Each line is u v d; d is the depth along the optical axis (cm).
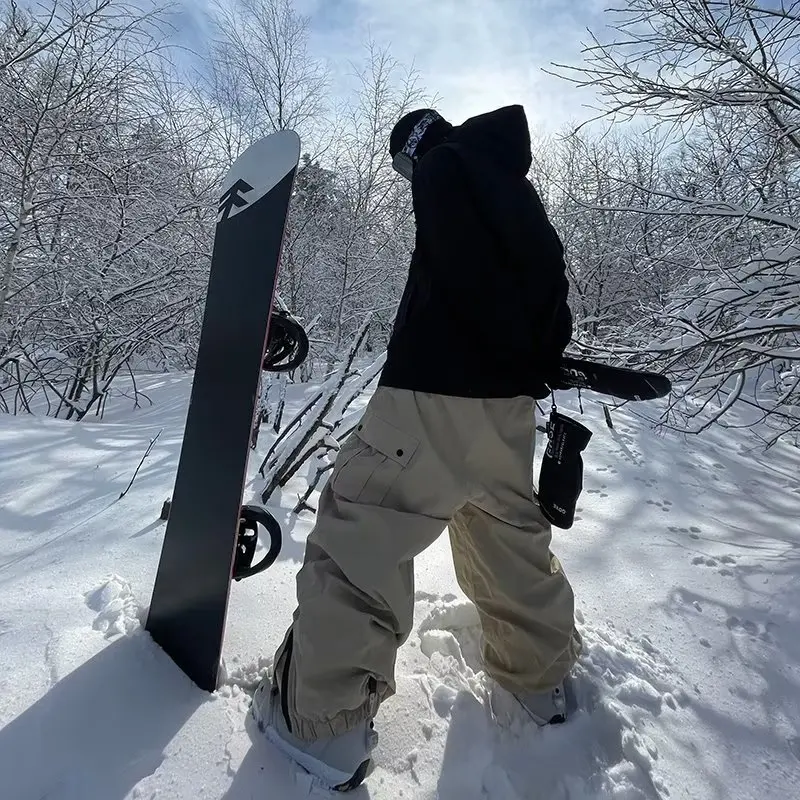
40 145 465
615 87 335
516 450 115
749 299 294
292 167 119
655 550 201
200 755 101
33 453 242
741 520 233
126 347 538
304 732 101
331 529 105
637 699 127
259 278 118
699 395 336
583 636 146
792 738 121
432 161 108
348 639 101
